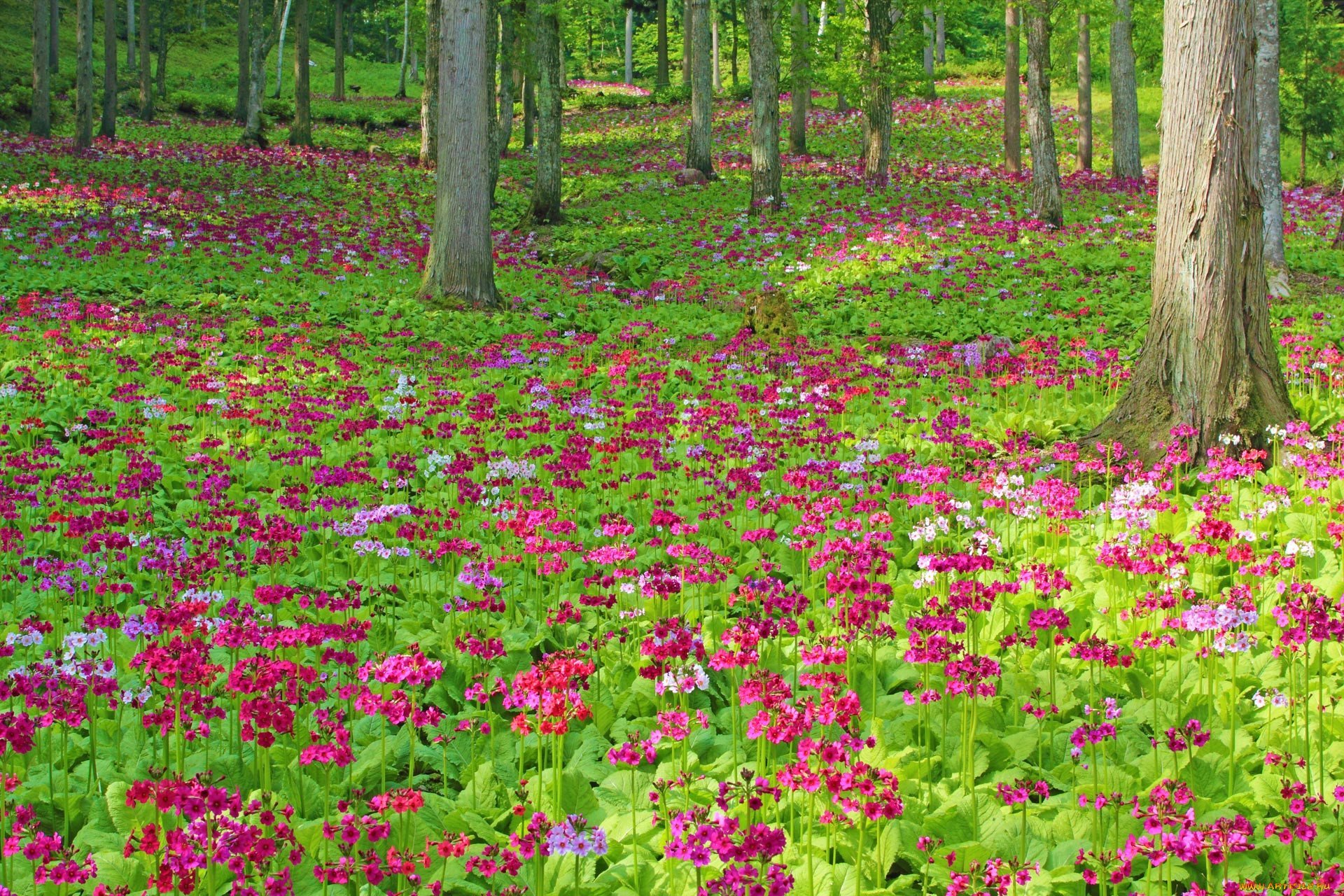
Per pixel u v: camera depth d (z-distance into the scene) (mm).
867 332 16828
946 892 3945
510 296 18969
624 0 67188
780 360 14219
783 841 3229
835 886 4023
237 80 58000
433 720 4477
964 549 7906
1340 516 7418
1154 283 9789
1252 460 8367
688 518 9039
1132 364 13398
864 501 8430
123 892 3637
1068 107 45875
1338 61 35531
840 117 44906
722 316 18031
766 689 4410
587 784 4781
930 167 33625
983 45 63781
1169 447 9148
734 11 54719
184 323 14820
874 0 28641
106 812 4492
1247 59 9242
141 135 38531
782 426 11156
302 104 37156
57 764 4969
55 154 29734
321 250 21078
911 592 7113
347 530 7309
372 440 11125
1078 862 4074
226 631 5156
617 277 21875
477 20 17375
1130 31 31047
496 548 8219
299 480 9445
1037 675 5750
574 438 10156
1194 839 3398
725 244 23469
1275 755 4594
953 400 12516
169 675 4633
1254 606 5633
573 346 15469
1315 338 14344
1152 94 46719
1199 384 9414
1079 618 6535
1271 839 4164
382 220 25906
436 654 6199
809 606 6680
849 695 4109
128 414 10961
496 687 5016
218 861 3461
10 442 10094
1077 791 4660
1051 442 11016
